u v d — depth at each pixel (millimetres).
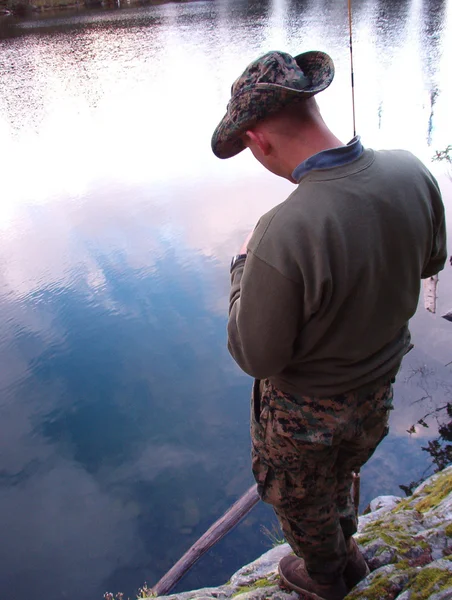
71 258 11297
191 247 11305
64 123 21969
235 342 1211
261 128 1114
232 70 25984
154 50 31141
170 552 5172
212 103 22922
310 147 1089
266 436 1360
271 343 1112
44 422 7039
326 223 1022
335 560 1539
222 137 1180
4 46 34500
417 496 2531
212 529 4820
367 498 5062
